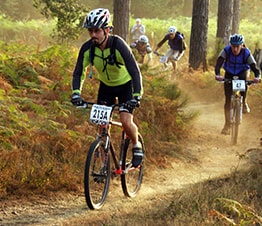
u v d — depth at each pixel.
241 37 12.95
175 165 11.09
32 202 8.15
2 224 7.27
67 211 7.94
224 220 6.93
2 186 8.27
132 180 9.27
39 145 9.30
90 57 7.85
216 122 15.86
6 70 11.73
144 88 13.07
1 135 9.05
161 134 12.30
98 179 7.98
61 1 23.14
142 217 7.42
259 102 17.05
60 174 8.92
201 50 23.98
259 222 6.84
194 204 7.67
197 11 23.91
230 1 28.34
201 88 20.75
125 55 7.73
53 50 13.31
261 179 9.14
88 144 9.97
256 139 13.77
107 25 7.65
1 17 39.59
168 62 21.94
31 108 10.41
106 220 7.43
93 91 12.11
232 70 13.29
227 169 11.14
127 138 8.57
